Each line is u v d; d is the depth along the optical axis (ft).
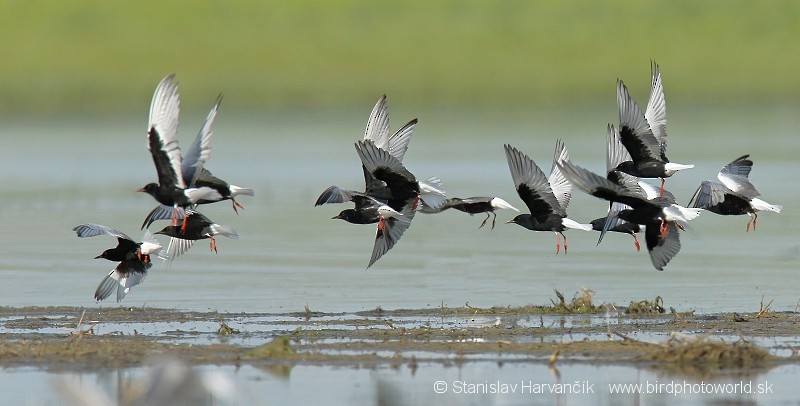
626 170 75.10
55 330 75.10
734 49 302.86
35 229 120.88
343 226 124.06
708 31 310.45
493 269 97.91
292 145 202.39
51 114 258.78
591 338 71.77
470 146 191.31
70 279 93.91
